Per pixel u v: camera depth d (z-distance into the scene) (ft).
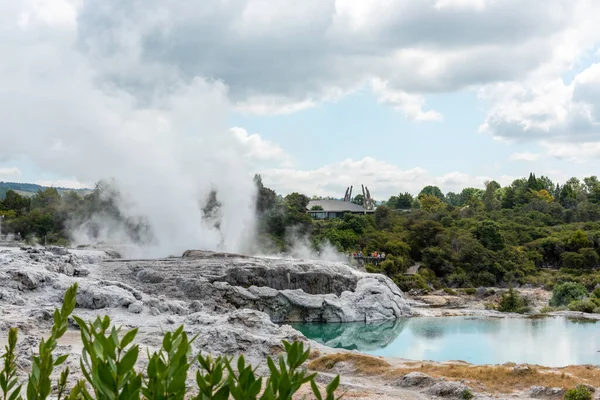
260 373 101.71
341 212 615.57
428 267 360.48
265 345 119.24
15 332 17.10
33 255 186.80
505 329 195.11
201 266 213.05
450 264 354.74
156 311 153.38
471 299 285.84
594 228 453.99
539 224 478.18
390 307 218.38
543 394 93.40
